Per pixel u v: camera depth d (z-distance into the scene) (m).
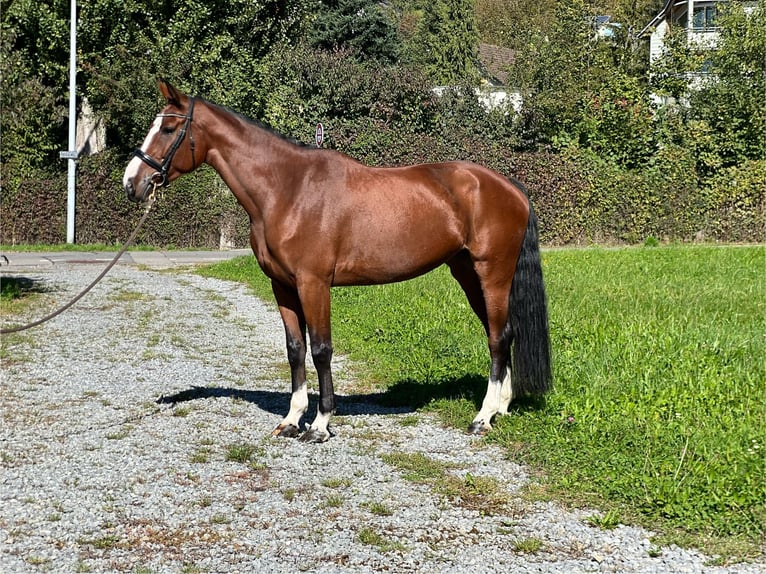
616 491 5.25
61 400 7.73
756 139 25.80
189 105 6.17
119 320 12.05
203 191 24.20
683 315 10.34
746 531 4.70
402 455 6.06
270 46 29.36
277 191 6.09
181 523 4.90
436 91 33.41
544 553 4.52
